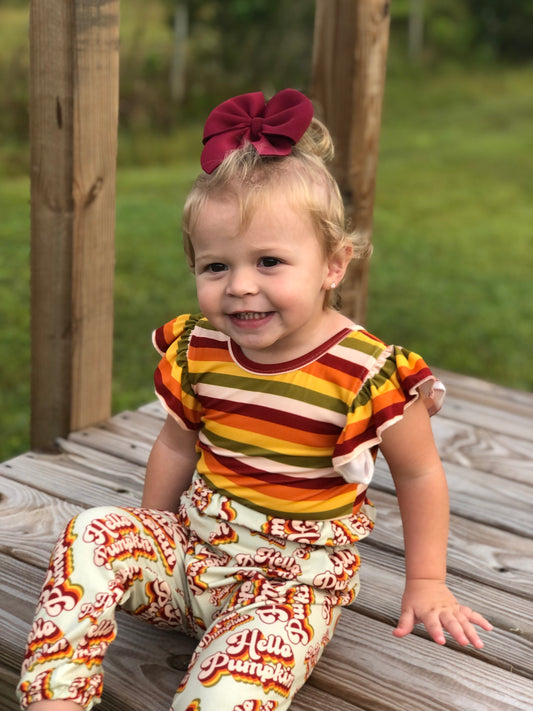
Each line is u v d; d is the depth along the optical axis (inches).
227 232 57.8
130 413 111.1
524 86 650.2
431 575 62.4
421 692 63.5
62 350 101.0
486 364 183.6
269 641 56.9
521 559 82.4
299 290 58.4
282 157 59.8
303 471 62.5
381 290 229.5
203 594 62.9
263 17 505.7
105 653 63.0
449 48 721.6
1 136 358.9
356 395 60.6
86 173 96.0
